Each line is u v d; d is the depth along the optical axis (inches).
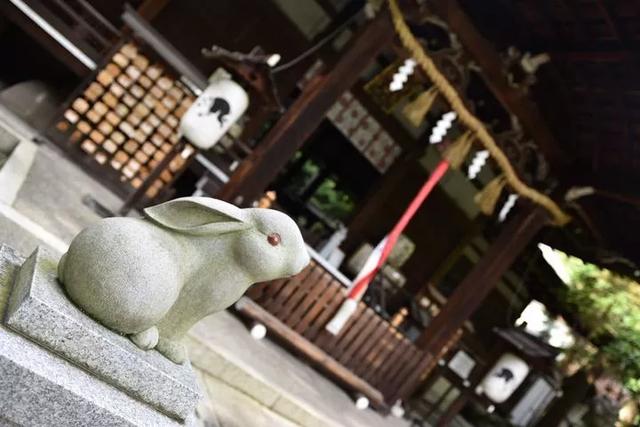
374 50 302.7
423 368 386.6
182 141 299.3
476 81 422.9
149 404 109.8
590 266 537.0
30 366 92.0
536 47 351.3
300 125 300.2
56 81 418.3
